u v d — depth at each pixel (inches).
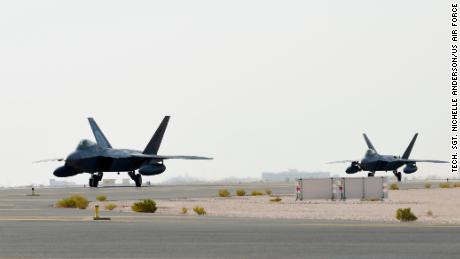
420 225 4350.4
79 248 3024.1
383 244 3149.6
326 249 2967.5
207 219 5029.5
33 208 6801.2
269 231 3863.2
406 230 3912.4
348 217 5698.8
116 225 4330.7
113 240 3358.8
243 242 3262.8
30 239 3410.4
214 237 3508.9
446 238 3420.3
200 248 3021.7
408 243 3186.5
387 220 5206.7
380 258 2652.6
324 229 3993.6
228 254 2815.0
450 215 6033.5
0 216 5319.9
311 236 3553.2
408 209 5147.6
